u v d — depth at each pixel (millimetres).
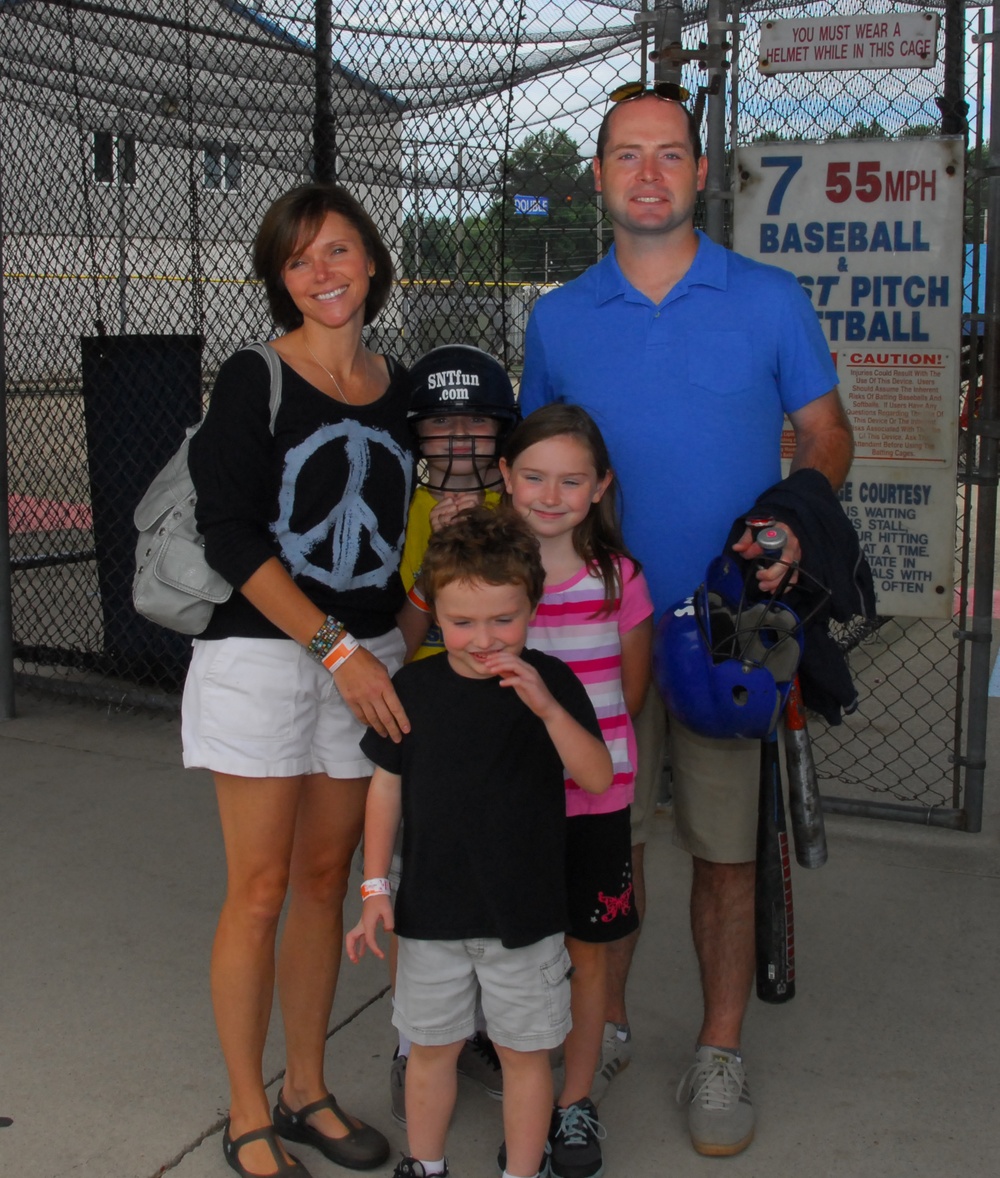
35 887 3695
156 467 5184
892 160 3824
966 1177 2424
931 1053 2852
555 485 2326
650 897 3662
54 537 7195
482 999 2246
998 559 7445
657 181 2510
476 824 2168
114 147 6488
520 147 4453
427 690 2223
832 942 3359
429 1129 2311
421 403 2469
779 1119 2619
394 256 4223
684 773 2648
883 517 4016
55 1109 2643
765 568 2373
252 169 6461
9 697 5227
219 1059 2828
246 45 6066
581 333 2666
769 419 2639
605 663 2441
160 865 3840
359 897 3652
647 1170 2469
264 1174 2371
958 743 4055
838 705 2521
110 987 3139
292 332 2467
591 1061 2479
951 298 3840
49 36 5789
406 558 2625
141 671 5457
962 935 3387
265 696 2299
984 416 3879
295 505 2297
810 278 3941
